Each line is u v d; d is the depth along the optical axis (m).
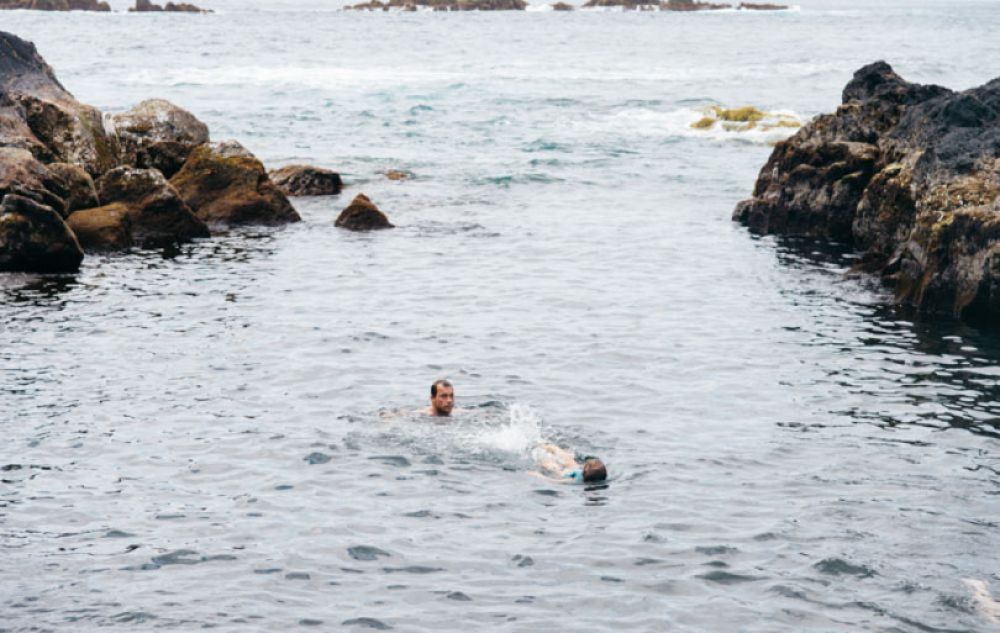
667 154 103.81
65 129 72.81
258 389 40.12
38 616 24.59
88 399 38.97
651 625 24.47
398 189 85.50
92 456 33.91
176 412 37.72
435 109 133.88
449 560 27.36
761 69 194.25
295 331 47.72
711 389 40.78
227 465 33.19
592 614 24.89
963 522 29.86
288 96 145.25
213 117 123.50
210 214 72.88
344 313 50.84
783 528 29.33
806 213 70.69
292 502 30.62
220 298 53.56
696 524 29.52
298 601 25.34
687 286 57.03
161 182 68.44
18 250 58.41
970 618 24.89
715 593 25.91
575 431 36.22
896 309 53.12
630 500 30.98
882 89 72.81
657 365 43.59
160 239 67.56
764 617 24.86
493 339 46.81
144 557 27.42
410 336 47.12
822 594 25.91
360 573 26.69
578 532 28.95
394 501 30.72
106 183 68.44
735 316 51.31
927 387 41.38
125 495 31.08
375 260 62.16
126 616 24.62
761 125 117.81
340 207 78.50
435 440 35.06
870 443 35.59
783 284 57.75
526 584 26.23
